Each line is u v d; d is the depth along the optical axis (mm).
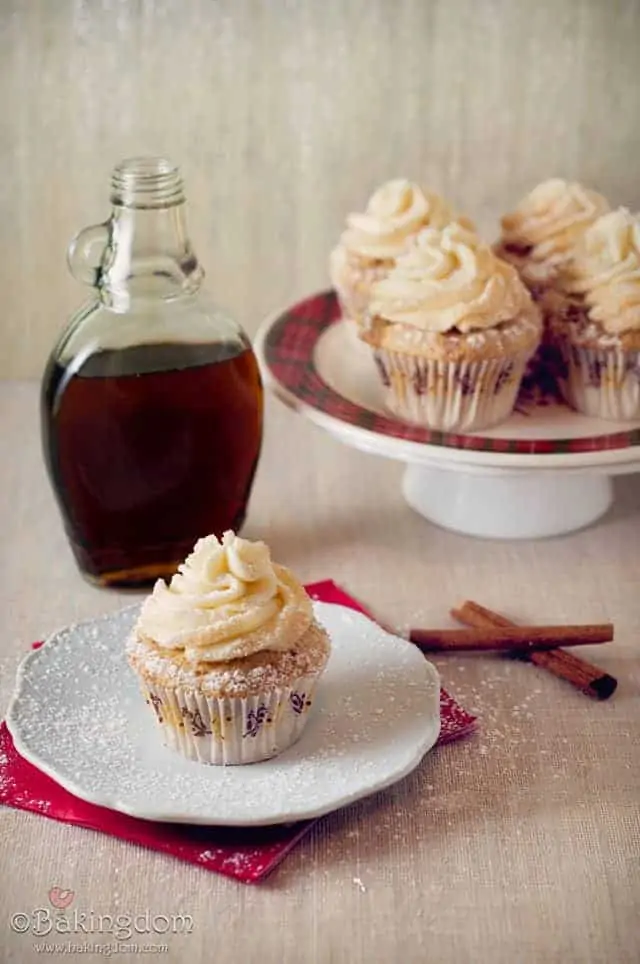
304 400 816
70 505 750
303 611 653
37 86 939
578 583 779
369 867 608
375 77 948
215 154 967
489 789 642
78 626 702
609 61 942
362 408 814
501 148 971
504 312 807
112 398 727
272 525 830
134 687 673
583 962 575
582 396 841
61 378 732
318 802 609
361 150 970
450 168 977
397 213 902
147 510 750
